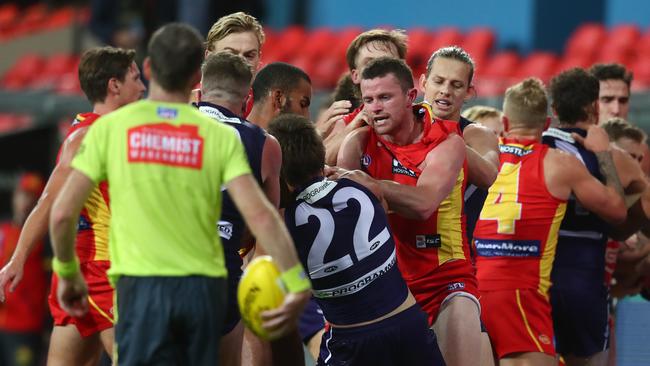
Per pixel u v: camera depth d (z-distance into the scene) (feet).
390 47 75.61
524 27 222.07
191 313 50.57
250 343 70.54
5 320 124.06
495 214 75.41
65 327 67.67
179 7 192.03
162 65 51.67
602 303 79.05
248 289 51.34
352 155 65.72
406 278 66.39
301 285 50.37
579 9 219.20
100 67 67.10
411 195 62.18
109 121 51.62
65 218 50.42
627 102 91.91
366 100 64.44
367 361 62.08
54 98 154.10
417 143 65.87
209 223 51.70
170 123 51.42
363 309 61.36
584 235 77.87
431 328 65.31
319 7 251.19
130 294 50.70
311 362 93.91
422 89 70.74
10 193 149.48
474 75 69.62
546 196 74.64
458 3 231.09
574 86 79.25
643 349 93.30
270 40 238.48
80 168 50.90
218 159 51.42
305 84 71.92
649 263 88.69
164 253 50.60
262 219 50.19
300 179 62.23
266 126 71.15
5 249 123.44
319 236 61.31
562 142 78.69
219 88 61.36
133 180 50.83
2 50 267.80
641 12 214.90
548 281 75.56
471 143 69.31
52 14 287.48
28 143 151.12
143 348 50.39
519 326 74.33
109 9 214.07
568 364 80.84
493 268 75.31
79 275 53.26
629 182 80.18
